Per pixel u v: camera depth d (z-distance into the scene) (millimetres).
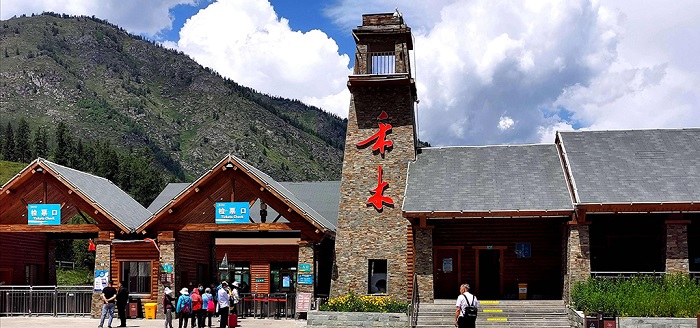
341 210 31781
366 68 32750
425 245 28312
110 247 31875
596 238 30234
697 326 21812
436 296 30781
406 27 32531
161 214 31281
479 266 30906
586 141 31578
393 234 31156
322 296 32688
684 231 26609
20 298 32375
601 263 30047
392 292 30641
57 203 34844
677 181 27734
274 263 39719
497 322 25062
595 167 29250
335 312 26438
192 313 25391
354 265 31141
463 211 27625
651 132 32000
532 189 29000
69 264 62938
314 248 30906
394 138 32188
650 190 27141
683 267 26391
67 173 33156
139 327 27172
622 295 24078
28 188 32250
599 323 22719
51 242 38438
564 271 28266
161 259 31391
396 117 32375
